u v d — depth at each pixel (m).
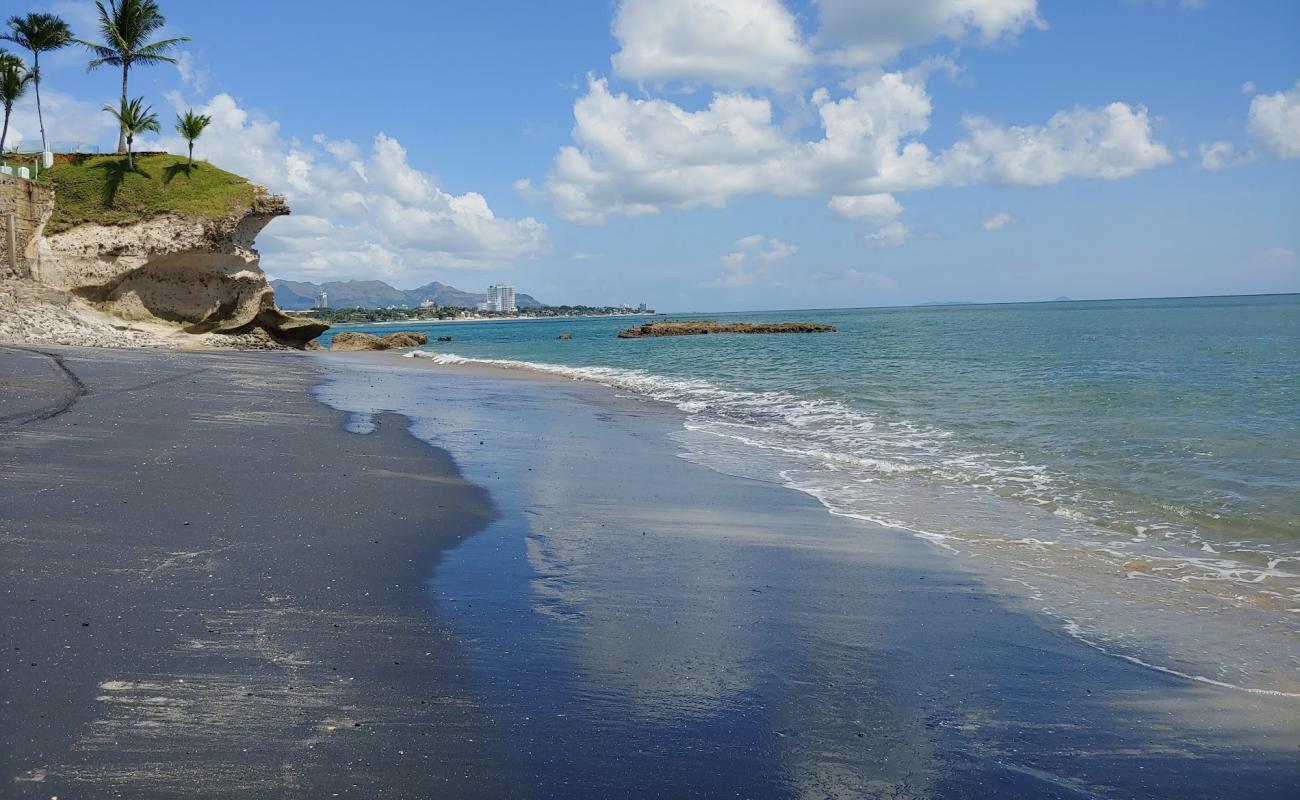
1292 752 3.98
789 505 9.34
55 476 8.06
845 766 3.70
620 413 18.20
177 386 17.62
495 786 3.36
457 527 7.56
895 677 4.70
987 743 3.98
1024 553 7.42
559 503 8.96
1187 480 10.09
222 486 8.33
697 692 4.37
